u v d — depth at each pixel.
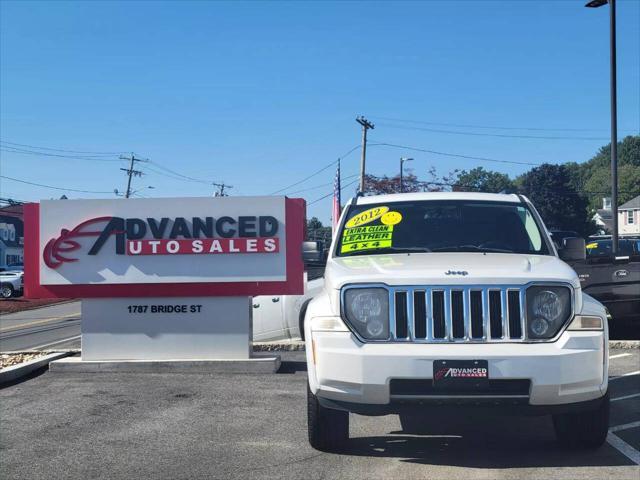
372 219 6.96
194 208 9.98
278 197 9.93
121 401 8.03
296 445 6.23
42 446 6.31
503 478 5.27
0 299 34.28
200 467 5.66
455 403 5.16
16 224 69.31
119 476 5.49
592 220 83.25
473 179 88.44
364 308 5.35
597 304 5.59
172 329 10.06
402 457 5.85
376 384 5.16
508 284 5.32
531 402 5.15
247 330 9.99
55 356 10.66
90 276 10.02
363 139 51.12
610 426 6.73
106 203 10.02
